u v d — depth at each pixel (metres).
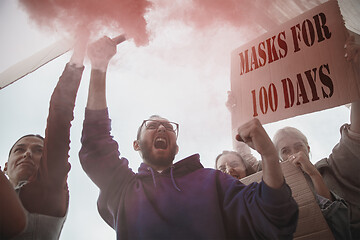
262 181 1.97
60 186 2.33
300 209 2.08
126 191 2.29
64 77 2.50
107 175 2.35
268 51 2.54
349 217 2.15
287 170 2.25
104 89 2.44
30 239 2.09
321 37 2.38
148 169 2.39
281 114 2.31
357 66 2.21
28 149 2.50
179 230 2.02
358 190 2.28
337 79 2.24
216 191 2.20
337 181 2.38
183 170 2.38
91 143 2.37
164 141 2.53
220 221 2.06
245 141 1.95
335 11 2.39
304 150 2.53
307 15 2.49
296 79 2.36
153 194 2.21
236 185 2.24
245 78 2.55
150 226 2.04
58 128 2.38
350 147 2.34
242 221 2.07
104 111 2.43
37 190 2.28
